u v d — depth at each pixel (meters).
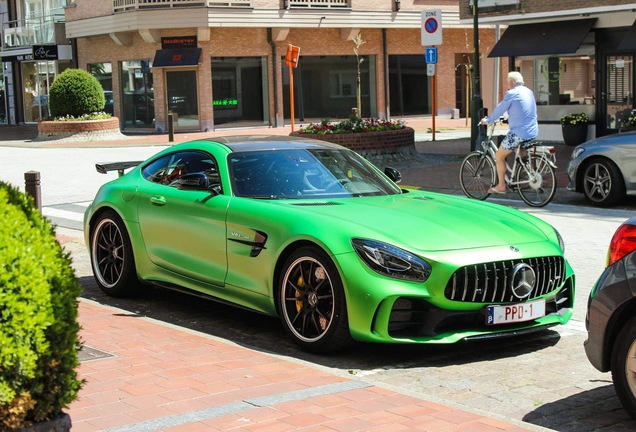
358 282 5.75
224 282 6.81
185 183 7.16
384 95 40.06
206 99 35.62
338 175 7.22
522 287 5.98
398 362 6.00
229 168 7.09
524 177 13.61
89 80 32.41
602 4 21.64
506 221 6.54
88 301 7.80
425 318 5.80
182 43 35.34
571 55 24.33
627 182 13.10
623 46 21.53
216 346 6.16
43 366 3.30
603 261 9.41
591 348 4.80
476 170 14.36
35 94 43.47
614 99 23.41
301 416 4.57
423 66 41.16
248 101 36.69
